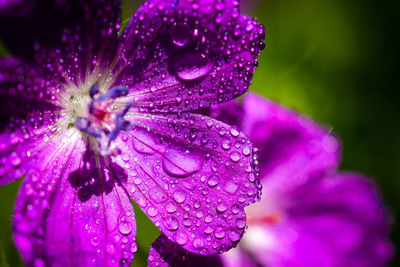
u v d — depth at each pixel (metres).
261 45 0.10
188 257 0.11
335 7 0.16
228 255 0.13
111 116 0.11
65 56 0.10
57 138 0.11
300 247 0.14
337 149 0.13
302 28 0.15
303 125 0.13
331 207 0.14
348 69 0.15
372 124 0.15
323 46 0.15
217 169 0.10
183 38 0.10
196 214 0.10
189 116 0.11
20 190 0.10
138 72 0.11
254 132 0.12
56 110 0.11
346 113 0.15
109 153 0.11
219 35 0.10
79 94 0.11
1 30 0.10
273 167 0.13
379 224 0.14
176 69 0.11
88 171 0.11
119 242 0.10
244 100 0.12
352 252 0.14
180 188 0.10
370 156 0.15
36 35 0.10
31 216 0.10
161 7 0.10
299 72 0.15
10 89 0.10
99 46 0.10
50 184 0.10
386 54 0.16
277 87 0.15
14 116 0.10
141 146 0.11
